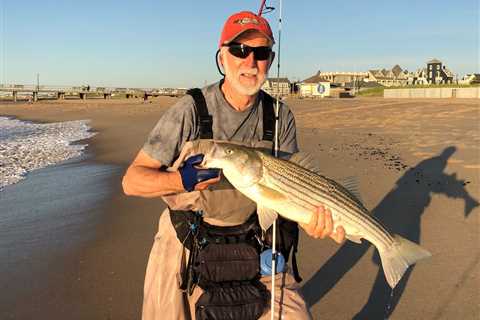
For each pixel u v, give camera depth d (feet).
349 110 39.34
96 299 6.53
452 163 14.38
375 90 86.74
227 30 3.97
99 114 56.80
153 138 3.99
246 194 3.87
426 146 18.26
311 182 4.05
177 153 4.09
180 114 4.03
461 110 33.06
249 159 3.77
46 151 22.79
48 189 13.75
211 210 4.11
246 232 4.21
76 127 39.50
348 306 6.12
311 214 4.06
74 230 9.62
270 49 4.05
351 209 4.24
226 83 4.15
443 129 23.98
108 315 6.11
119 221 10.16
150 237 9.07
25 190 13.65
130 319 6.01
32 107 77.20
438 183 11.94
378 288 6.57
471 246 7.80
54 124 44.47
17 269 7.60
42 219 10.48
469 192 11.01
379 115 34.09
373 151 17.70
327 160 15.84
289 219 4.19
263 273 4.17
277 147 4.30
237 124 4.16
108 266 7.68
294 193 3.98
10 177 15.67
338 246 8.09
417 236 8.35
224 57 4.08
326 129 28.02
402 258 4.41
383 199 10.69
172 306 4.15
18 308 6.31
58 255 8.20
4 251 8.44
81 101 93.71
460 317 5.74
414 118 30.63
